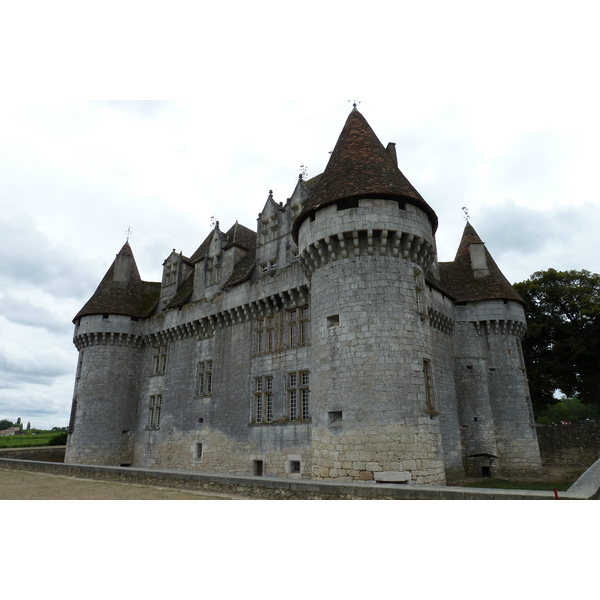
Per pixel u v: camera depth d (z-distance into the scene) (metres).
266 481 13.78
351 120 22.42
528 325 38.38
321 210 19.52
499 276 30.34
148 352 34.56
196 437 28.17
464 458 26.47
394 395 16.73
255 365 25.73
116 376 33.66
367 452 16.22
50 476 21.36
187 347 31.19
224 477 14.98
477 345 28.48
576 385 38.00
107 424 32.47
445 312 27.27
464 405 27.39
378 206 18.66
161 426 31.06
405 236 18.69
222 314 28.41
